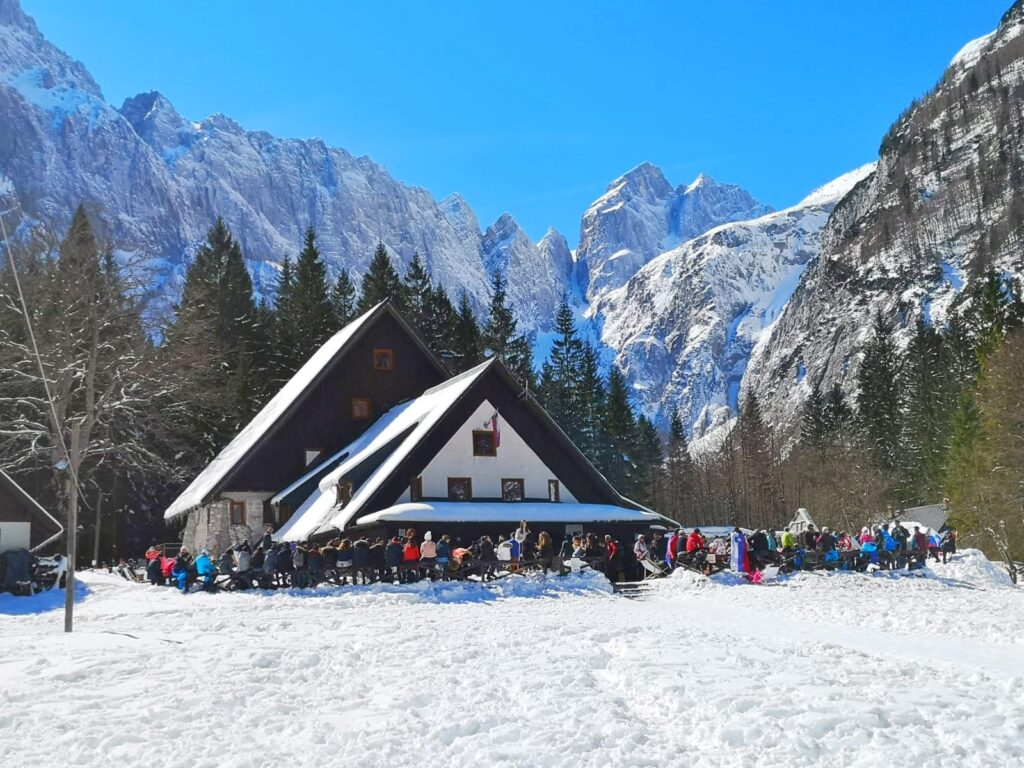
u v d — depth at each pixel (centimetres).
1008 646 1975
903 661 1589
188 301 7212
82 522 6750
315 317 8175
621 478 10144
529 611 2542
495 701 1253
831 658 1595
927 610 2583
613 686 1366
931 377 10625
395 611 2530
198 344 5950
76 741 1045
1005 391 6288
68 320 4819
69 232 4962
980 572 3834
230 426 7112
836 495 9300
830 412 12244
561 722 1117
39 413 4969
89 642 1822
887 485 9644
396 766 957
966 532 6656
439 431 4047
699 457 14925
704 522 12812
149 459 6100
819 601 2834
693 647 1686
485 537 3297
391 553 3180
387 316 5206
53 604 3045
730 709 1152
